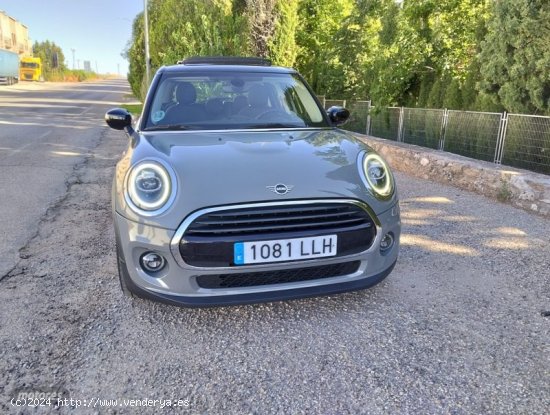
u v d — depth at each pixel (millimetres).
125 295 3193
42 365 2498
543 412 2131
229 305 2689
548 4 5953
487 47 7172
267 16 15180
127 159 3000
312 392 2285
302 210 2664
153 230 2613
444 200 5934
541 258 3971
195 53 16125
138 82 32125
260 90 4043
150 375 2426
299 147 3143
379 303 3180
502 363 2502
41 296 3299
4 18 74438
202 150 2998
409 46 11008
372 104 11578
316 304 3160
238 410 2166
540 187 5230
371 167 3033
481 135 7348
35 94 39312
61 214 5395
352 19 15016
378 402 2211
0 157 9148
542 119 6195
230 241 2588
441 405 2184
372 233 2857
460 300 3229
